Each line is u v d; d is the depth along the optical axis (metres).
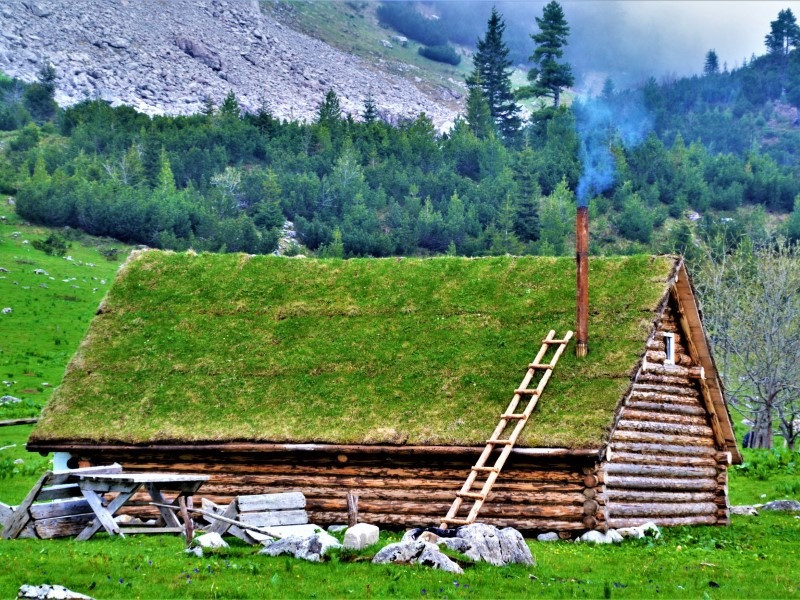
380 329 31.00
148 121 186.50
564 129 198.75
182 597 17.62
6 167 149.25
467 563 20.59
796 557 24.31
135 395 30.22
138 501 28.92
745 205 187.38
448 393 28.22
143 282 34.25
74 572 19.12
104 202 133.88
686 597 19.06
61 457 29.95
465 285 31.92
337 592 18.12
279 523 24.48
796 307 54.97
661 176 187.88
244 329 31.98
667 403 30.41
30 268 102.81
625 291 29.83
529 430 26.50
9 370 68.00
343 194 162.12
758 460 44.59
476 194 168.12
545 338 29.20
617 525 27.56
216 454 29.14
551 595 18.62
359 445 27.38
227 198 152.50
